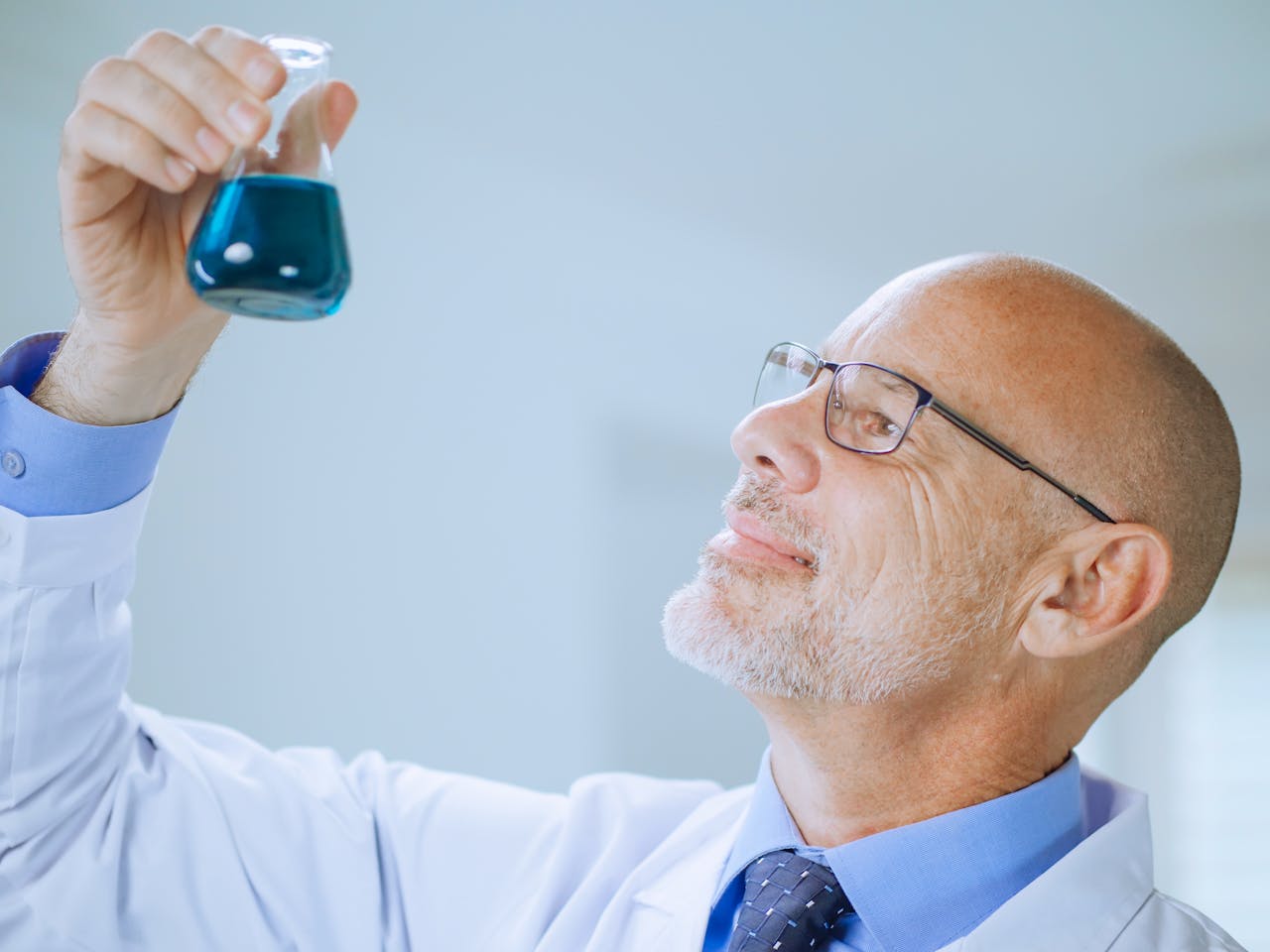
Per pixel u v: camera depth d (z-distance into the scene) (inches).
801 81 115.0
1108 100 113.6
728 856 51.0
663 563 114.6
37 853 45.8
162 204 37.9
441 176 115.2
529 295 115.3
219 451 113.4
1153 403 48.6
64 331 43.2
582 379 115.2
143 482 43.7
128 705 51.1
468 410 114.9
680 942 47.7
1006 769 48.3
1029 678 48.1
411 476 114.5
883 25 114.5
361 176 114.8
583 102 115.3
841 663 45.7
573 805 55.8
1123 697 119.6
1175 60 113.0
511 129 115.3
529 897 52.0
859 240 114.9
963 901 46.2
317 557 114.0
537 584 114.6
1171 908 47.6
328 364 114.3
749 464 48.5
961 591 46.3
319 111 34.0
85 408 41.5
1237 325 113.7
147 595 112.8
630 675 114.3
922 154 114.5
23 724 43.6
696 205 115.3
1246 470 115.2
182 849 48.4
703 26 115.3
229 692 113.3
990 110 114.3
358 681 114.0
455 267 115.1
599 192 115.4
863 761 47.4
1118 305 49.9
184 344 40.8
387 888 53.2
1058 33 113.6
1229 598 118.0
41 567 42.6
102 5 110.8
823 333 114.9
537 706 114.1
